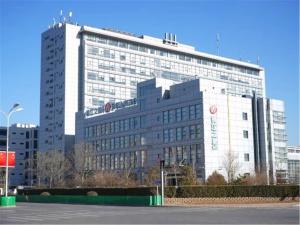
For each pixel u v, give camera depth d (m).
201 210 39.00
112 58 130.00
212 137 85.94
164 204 50.41
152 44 134.12
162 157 92.62
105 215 32.84
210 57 143.62
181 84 93.12
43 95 137.12
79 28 131.12
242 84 152.00
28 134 162.50
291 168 114.94
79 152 104.50
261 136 95.25
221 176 70.38
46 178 113.75
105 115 112.00
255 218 28.08
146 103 99.81
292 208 41.81
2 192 83.75
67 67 127.38
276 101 99.50
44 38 140.38
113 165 106.69
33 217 31.50
